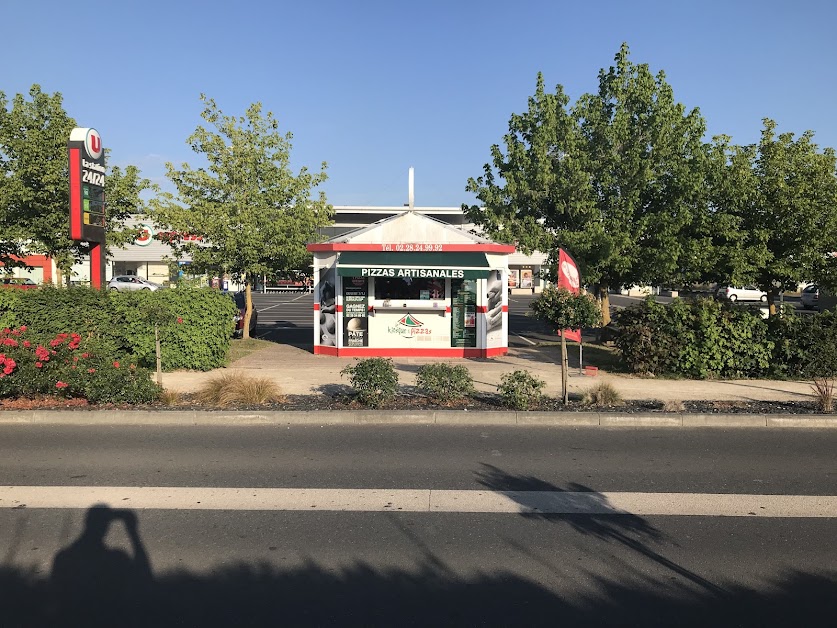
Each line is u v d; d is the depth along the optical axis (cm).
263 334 2259
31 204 1784
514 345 1895
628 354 1307
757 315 1296
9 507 572
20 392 986
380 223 1605
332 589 420
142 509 569
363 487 634
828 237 1491
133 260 5278
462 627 373
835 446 805
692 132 1775
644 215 1734
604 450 779
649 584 428
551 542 499
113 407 956
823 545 494
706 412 950
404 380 1220
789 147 1539
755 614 389
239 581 432
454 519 549
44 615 387
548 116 1792
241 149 1759
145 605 398
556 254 1841
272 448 782
